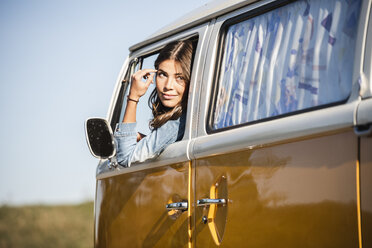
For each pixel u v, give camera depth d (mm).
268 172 2467
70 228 23531
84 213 26438
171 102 3254
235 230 2592
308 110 2404
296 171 2342
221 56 3021
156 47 3637
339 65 2342
